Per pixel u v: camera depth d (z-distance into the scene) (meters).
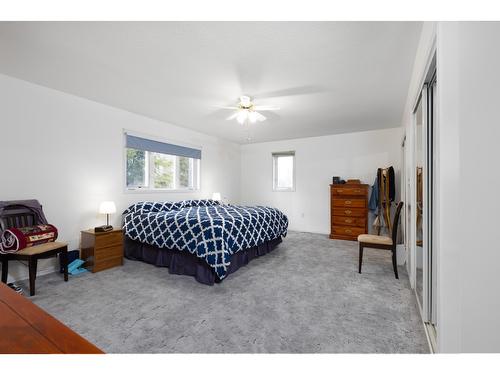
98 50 2.12
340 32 1.85
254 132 5.23
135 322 1.82
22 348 0.57
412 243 2.38
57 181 3.03
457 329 1.10
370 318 1.88
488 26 1.03
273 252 3.85
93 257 2.90
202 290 2.40
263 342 1.58
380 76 2.59
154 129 4.27
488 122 1.03
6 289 0.84
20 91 2.71
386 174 4.56
